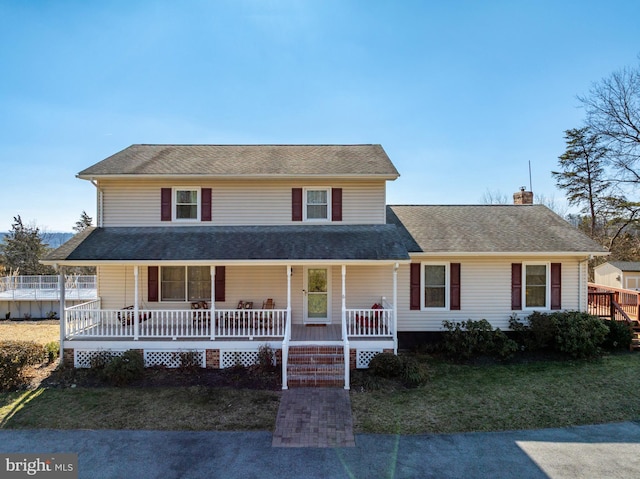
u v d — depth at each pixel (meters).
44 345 12.60
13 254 40.19
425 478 5.85
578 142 31.08
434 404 8.64
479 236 13.55
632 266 28.20
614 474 5.94
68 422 7.83
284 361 9.76
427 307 13.23
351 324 12.87
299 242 12.10
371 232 12.97
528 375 10.52
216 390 9.48
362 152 15.81
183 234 12.77
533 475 5.93
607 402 8.70
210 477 5.91
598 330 12.03
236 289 13.20
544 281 13.30
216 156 15.01
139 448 6.81
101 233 12.80
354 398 9.02
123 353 10.70
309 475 5.96
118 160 14.19
